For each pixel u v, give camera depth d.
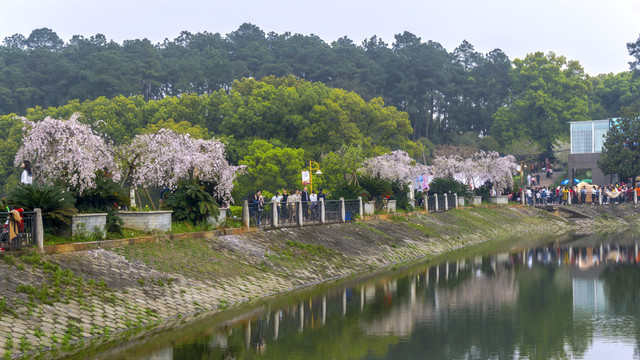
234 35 140.88
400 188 50.62
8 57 116.00
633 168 75.06
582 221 65.94
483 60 142.25
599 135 83.75
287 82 95.06
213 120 83.88
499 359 17.55
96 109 81.19
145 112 82.88
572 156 84.88
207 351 17.67
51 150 24.47
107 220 23.89
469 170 66.50
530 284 29.89
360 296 26.42
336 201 38.56
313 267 30.34
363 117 86.38
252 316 21.91
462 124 125.50
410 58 123.69
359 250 35.38
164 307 20.80
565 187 73.88
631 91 119.94
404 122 87.12
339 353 18.00
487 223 56.09
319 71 121.06
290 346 18.61
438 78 122.62
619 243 48.09
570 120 109.81
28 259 18.97
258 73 119.88
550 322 22.08
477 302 25.59
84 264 20.48
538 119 113.69
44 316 17.05
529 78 117.50
